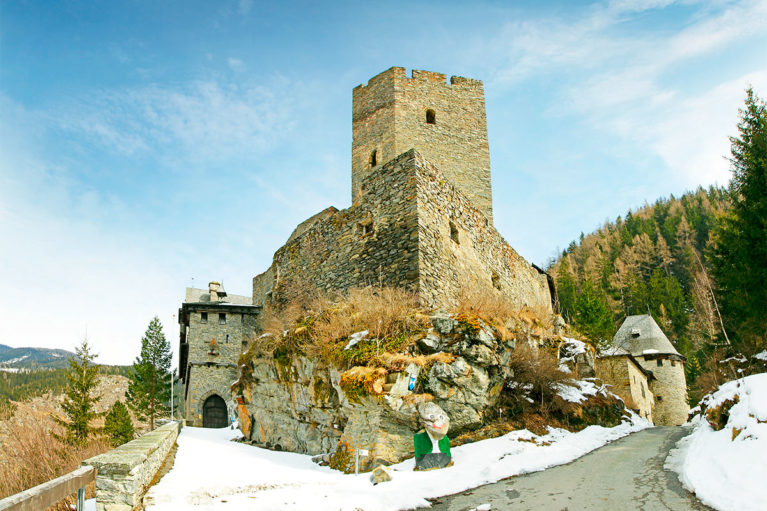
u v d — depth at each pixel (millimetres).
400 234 16781
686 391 41281
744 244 22141
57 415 20406
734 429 9156
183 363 37594
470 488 9094
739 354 22844
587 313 39812
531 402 15242
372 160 25484
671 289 59781
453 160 25500
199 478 9836
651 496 7836
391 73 25734
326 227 20516
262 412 17234
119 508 7348
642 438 15719
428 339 12633
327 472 11141
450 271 17734
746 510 6180
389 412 11461
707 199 94000
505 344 13734
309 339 14633
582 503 7688
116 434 24297
